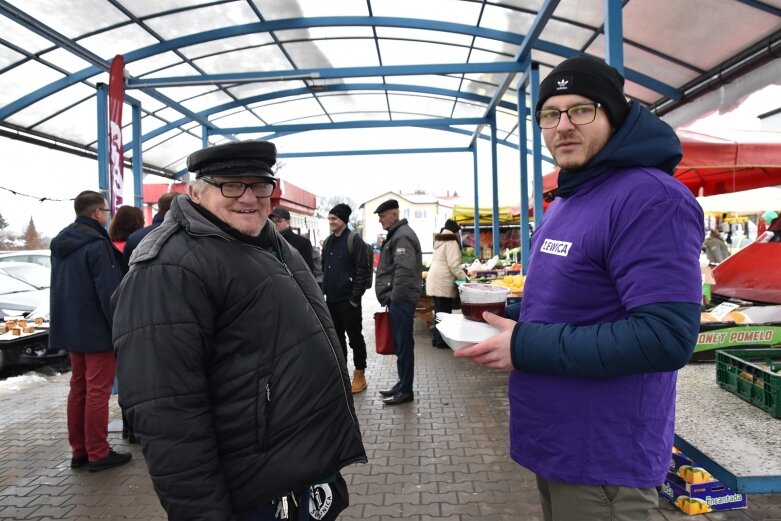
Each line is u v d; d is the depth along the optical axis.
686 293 1.09
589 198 1.29
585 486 1.26
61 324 3.41
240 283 1.42
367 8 6.79
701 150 4.30
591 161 1.30
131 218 4.34
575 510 1.28
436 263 7.22
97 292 3.42
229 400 1.41
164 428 1.25
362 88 9.69
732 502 2.77
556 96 1.31
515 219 15.45
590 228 1.23
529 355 1.20
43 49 6.62
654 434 1.24
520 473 3.33
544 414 1.30
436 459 3.57
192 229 1.42
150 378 1.27
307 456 1.44
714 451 1.49
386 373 6.05
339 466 1.53
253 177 1.48
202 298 1.36
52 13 6.18
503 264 10.30
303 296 1.58
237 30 7.05
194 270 1.36
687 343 1.07
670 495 2.88
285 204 12.73
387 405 4.79
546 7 5.69
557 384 1.28
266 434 1.41
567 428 1.26
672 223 1.12
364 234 38.22
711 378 2.32
